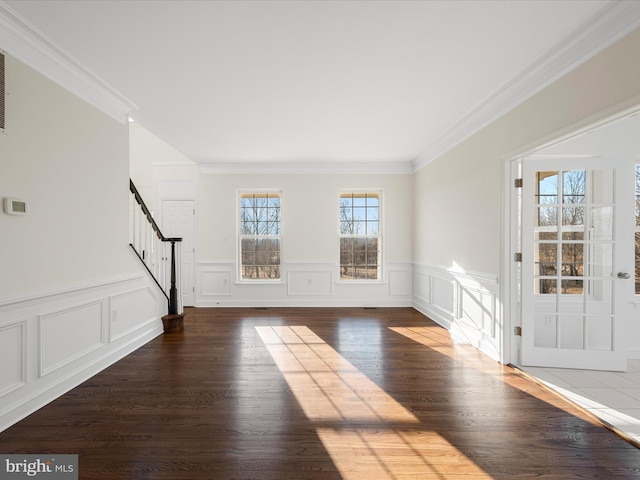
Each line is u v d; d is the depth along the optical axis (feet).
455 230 14.64
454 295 14.75
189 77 9.71
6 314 7.38
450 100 11.25
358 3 6.67
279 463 6.24
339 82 10.03
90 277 10.19
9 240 7.44
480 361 11.38
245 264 20.84
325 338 14.08
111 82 10.01
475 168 12.81
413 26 7.40
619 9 6.55
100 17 7.06
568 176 10.85
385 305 20.57
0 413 7.18
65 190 9.14
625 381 9.68
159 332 14.70
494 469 6.11
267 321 17.04
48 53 8.28
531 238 10.75
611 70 7.03
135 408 8.21
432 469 6.11
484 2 6.60
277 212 20.94
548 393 9.02
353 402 8.55
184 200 20.63
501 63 8.90
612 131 11.30
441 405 8.40
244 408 8.23
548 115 8.89
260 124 13.62
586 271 10.59
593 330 10.71
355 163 20.40
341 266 20.90
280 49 8.32
